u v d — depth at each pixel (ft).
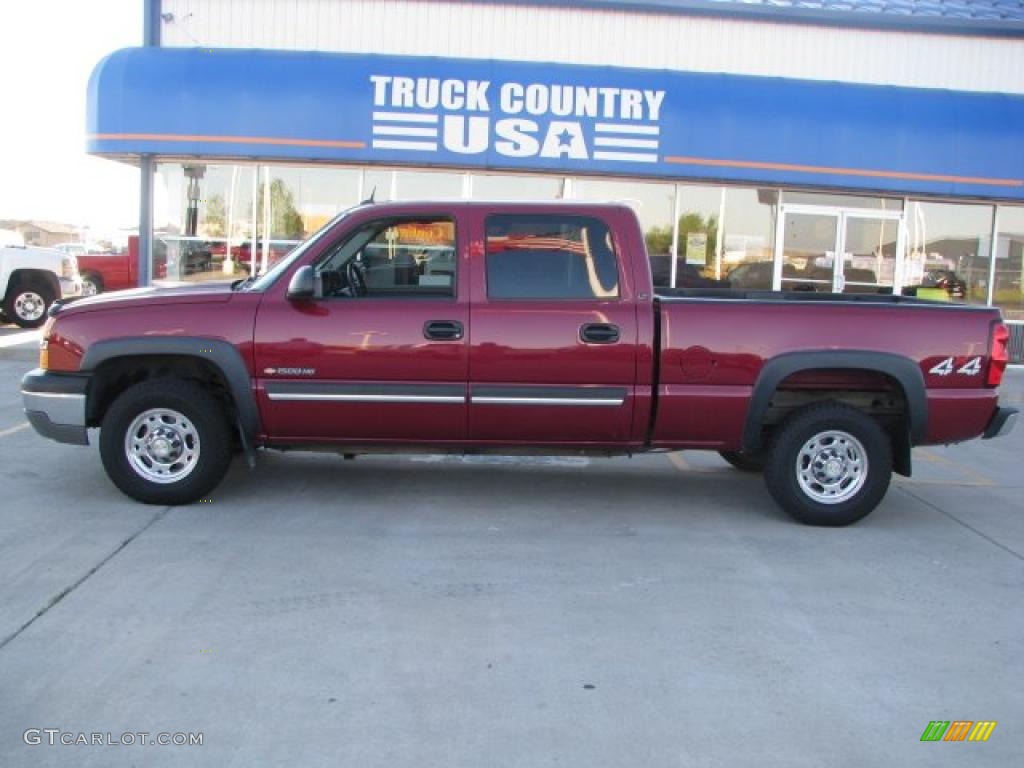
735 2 49.57
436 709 11.57
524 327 19.20
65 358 19.53
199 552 17.06
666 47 49.47
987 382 19.66
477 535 18.74
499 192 48.80
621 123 45.62
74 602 14.55
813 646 13.80
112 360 19.69
